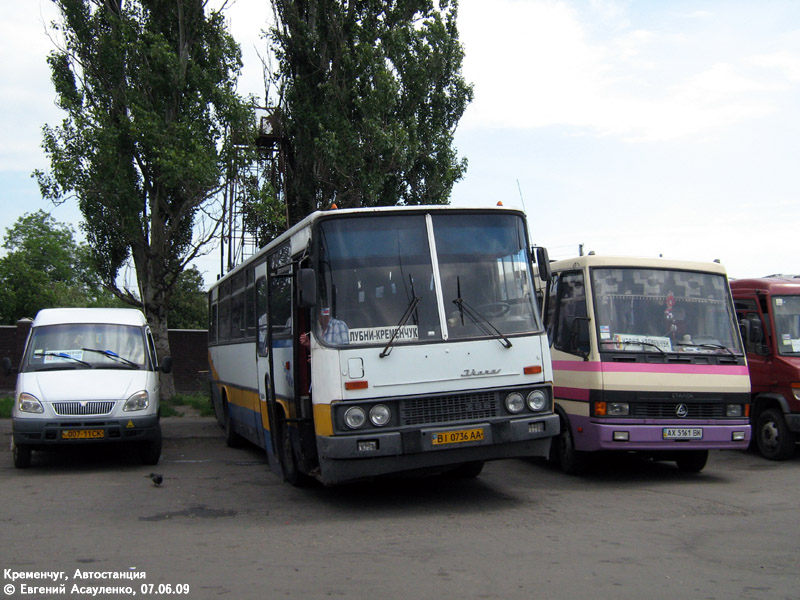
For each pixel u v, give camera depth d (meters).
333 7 23.45
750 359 13.42
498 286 9.00
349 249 8.71
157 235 22.75
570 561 6.27
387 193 23.75
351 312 8.49
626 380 10.34
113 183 21.11
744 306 13.59
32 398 12.11
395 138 22.39
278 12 24.19
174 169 20.61
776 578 5.79
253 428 12.99
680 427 10.30
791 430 12.45
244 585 5.68
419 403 8.38
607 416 10.31
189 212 22.89
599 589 5.48
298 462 10.06
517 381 8.76
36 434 11.92
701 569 6.03
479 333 8.71
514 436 8.48
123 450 15.26
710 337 10.99
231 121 21.72
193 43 22.55
